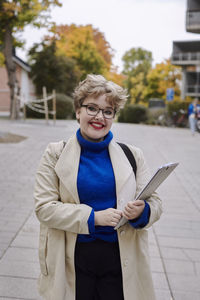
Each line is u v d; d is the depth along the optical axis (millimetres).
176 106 23328
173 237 4148
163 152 10672
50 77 30359
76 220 1607
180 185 6809
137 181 1829
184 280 3148
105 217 1624
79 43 36250
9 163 8133
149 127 21250
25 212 4805
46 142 11648
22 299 2713
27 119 22547
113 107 1740
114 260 1749
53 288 1697
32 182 6477
